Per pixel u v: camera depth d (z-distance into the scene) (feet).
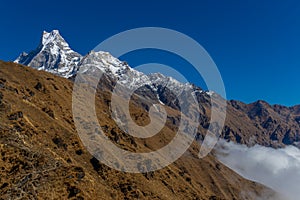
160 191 409.28
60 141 351.05
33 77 549.95
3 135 278.05
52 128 373.20
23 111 359.25
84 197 239.30
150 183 411.13
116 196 293.64
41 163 256.52
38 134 328.49
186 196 487.61
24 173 240.73
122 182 354.54
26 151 263.08
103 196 264.72
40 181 237.66
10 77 496.64
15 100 374.84
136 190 347.15
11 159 250.16
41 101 452.35
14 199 217.56
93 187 262.47
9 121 314.14
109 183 342.85
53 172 250.98
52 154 299.58
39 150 288.71
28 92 448.65
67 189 240.12
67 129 396.16
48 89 518.37
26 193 223.92
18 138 285.02
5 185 228.02
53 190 234.17
